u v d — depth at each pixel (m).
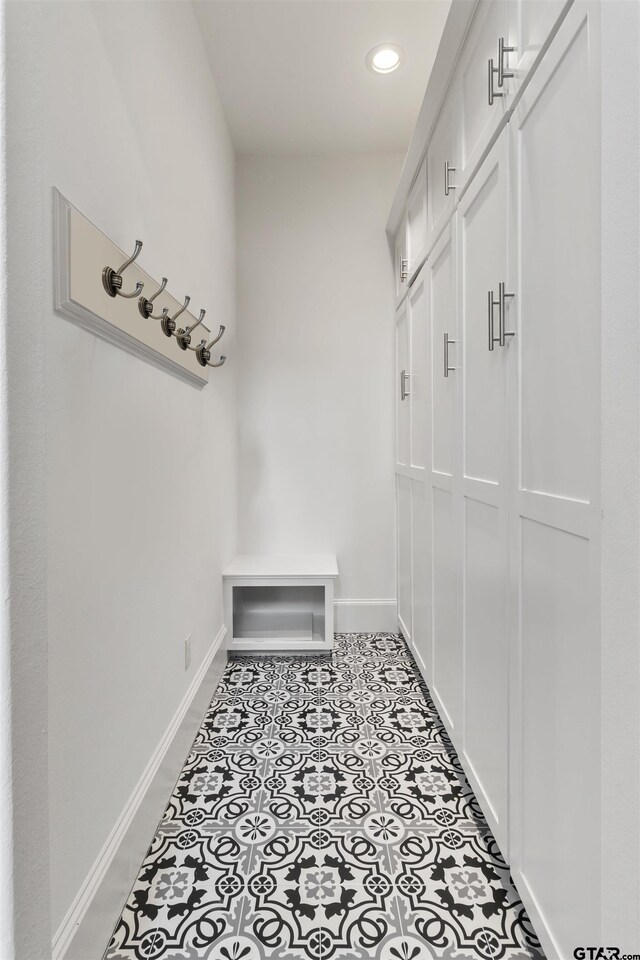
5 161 0.64
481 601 1.43
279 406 3.03
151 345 1.39
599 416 0.82
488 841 1.43
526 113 1.09
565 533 0.95
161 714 1.55
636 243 0.70
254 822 1.50
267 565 2.78
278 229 3.01
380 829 1.48
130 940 1.14
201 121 2.10
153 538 1.47
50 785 0.90
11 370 0.66
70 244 0.94
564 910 0.95
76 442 1.01
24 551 0.69
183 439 1.80
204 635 2.14
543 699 1.04
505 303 1.20
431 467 2.06
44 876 0.74
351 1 1.96
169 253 1.65
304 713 2.14
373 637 3.01
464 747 1.59
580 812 0.90
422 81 2.40
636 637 0.71
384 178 3.00
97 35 1.11
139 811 1.32
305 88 2.44
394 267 3.01
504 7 1.21
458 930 1.17
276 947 1.13
